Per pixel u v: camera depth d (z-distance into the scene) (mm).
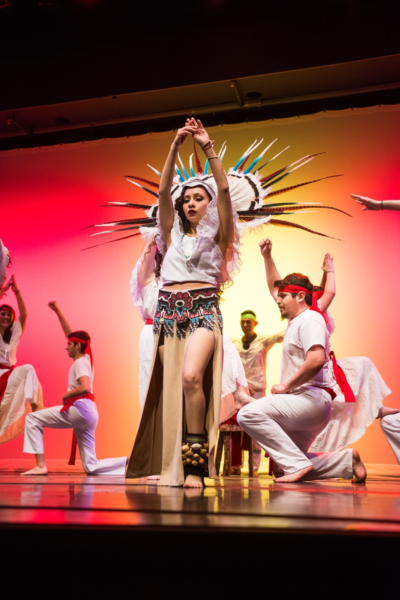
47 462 6973
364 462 6582
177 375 2332
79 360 5027
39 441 4723
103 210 8000
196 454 2123
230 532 797
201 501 1348
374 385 4750
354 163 7270
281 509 1130
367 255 7020
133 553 803
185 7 6777
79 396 4852
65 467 6168
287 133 7527
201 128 2459
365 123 7309
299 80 7066
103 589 805
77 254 7949
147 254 3852
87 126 8148
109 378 7504
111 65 7293
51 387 7645
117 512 1029
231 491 1904
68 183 8188
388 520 934
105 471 4816
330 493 1875
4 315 5855
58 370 7676
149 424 2387
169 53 7113
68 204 8133
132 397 7398
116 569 804
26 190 8305
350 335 6875
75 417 4762
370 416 4699
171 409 2295
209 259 2387
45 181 8266
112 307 7699
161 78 7109
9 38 7426
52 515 959
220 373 2283
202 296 2334
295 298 3332
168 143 7941
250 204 3449
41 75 7559
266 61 6793
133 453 2330
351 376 4785
